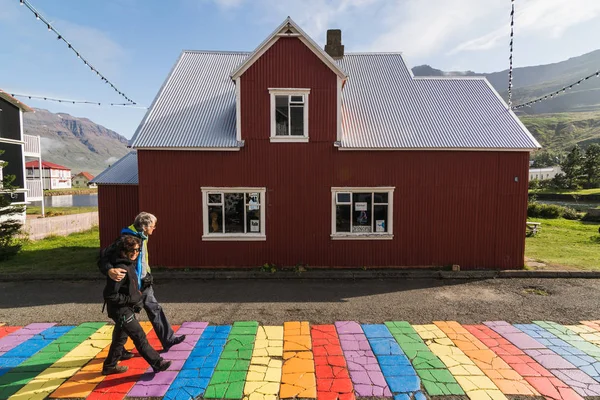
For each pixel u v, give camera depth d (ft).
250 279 33.94
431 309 25.26
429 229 36.83
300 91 35.58
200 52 48.93
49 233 58.90
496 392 14.76
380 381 15.53
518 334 20.63
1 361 17.40
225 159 36.06
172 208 36.06
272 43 35.32
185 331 21.02
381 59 49.14
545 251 44.50
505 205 36.83
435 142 36.29
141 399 14.28
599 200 149.38
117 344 15.94
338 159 36.32
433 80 45.62
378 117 39.73
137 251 15.83
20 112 76.79
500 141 36.58
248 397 14.38
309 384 15.29
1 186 48.11
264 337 20.12
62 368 16.69
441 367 16.75
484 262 37.04
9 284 31.68
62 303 26.53
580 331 21.17
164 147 35.09
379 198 36.99
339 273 34.45
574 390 14.98
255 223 36.76
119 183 40.14
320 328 21.52
